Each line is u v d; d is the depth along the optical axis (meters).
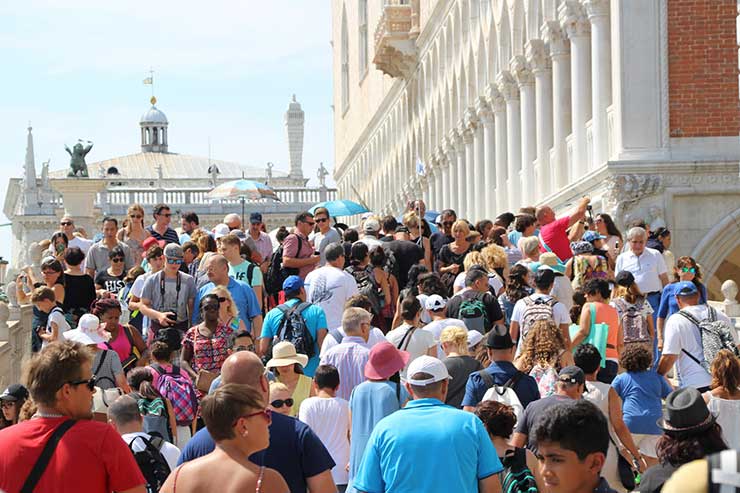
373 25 73.31
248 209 108.94
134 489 8.66
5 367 24.70
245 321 18.52
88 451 8.54
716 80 26.42
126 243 24.28
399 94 64.56
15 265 109.75
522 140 38.03
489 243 21.83
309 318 16.70
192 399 15.19
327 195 110.44
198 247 23.02
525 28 37.94
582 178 28.72
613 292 19.27
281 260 22.70
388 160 69.31
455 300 17.75
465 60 46.97
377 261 20.64
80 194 57.94
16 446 8.52
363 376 14.73
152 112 145.12
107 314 17.69
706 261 26.11
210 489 7.97
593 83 29.41
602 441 6.95
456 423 9.70
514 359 16.34
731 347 15.36
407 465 9.59
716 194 26.08
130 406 11.98
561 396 11.52
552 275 16.23
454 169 51.19
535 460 11.11
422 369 10.02
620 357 14.97
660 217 26.03
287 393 12.12
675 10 26.48
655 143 26.39
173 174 133.62
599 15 29.25
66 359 8.62
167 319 18.48
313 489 9.34
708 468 4.82
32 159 107.12
